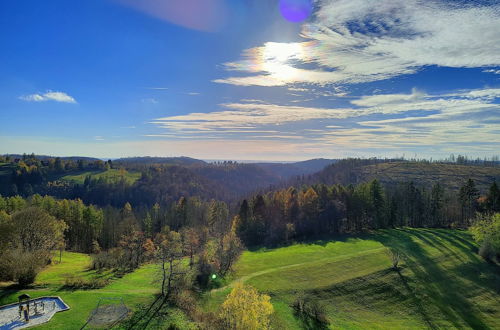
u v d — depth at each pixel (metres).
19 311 30.33
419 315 48.22
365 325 44.69
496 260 64.19
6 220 53.81
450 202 112.62
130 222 101.81
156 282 46.09
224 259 59.28
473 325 46.34
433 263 64.19
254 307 34.25
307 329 41.62
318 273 58.59
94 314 31.59
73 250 97.12
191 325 34.19
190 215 124.81
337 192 106.94
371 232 94.19
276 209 106.75
